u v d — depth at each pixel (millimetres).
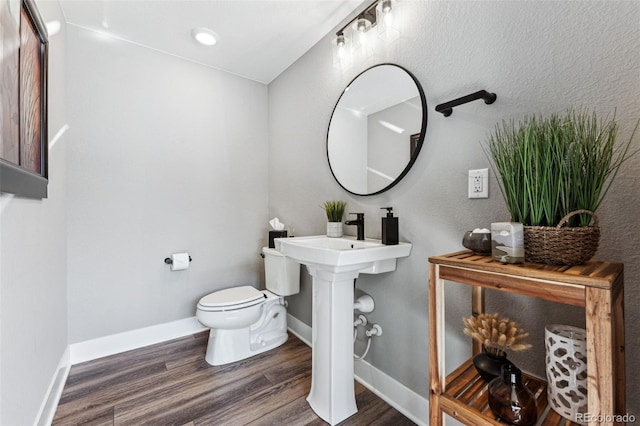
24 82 1001
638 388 778
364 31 1567
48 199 1354
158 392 1526
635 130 780
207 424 1294
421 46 1333
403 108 1404
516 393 752
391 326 1477
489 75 1089
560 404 757
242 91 2561
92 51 1902
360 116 1646
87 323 1883
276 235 2203
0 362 833
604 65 829
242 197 2562
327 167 1950
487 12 1097
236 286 2520
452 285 1210
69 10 1705
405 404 1393
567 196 714
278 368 1774
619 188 811
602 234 840
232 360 1846
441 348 886
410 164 1366
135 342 2051
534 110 969
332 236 1712
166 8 1700
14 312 938
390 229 1350
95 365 1807
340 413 1325
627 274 794
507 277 719
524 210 779
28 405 1061
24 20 1010
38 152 1169
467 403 834
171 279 2205
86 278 1880
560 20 914
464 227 1170
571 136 721
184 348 2041
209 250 2383
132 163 2045
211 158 2396
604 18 829
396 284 1452
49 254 1371
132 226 2047
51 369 1382
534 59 970
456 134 1193
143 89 2090
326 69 1957
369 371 1590
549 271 658
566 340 757
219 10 1725
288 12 1732
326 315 1341
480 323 911
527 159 765
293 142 2328
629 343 791
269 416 1346
